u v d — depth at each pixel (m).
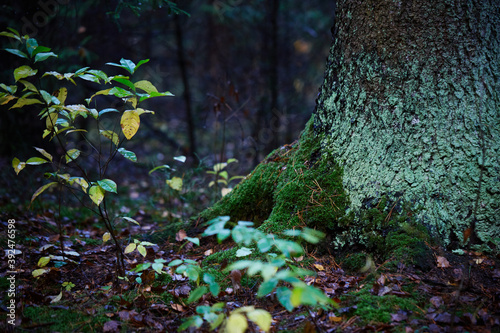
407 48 2.70
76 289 2.70
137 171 7.74
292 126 8.84
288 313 2.30
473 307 2.16
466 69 2.65
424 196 2.67
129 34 7.14
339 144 2.95
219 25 9.94
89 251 3.37
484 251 2.61
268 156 3.61
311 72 10.36
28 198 4.84
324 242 2.81
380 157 2.76
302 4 9.56
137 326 2.23
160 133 8.63
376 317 2.12
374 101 2.79
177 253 3.31
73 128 2.73
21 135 5.70
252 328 2.12
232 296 2.49
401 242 2.58
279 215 2.99
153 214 5.05
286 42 9.74
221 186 5.32
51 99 2.46
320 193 2.91
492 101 2.66
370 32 2.79
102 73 2.41
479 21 2.63
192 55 9.63
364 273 2.56
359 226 2.73
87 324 2.26
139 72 8.80
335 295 2.35
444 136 2.67
